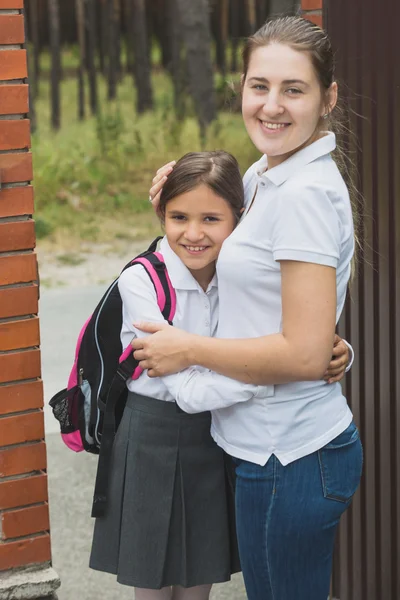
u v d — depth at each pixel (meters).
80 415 2.82
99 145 15.64
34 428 3.08
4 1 2.81
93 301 8.91
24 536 3.15
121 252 10.91
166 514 2.71
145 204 13.12
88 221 12.30
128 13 28.33
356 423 3.44
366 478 3.43
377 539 3.42
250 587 2.57
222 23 23.53
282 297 2.31
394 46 3.04
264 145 2.36
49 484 5.02
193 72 16.09
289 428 2.42
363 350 3.36
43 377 6.80
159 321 2.59
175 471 2.71
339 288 2.41
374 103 3.15
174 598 2.94
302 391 2.41
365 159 3.21
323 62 2.32
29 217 2.99
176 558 2.75
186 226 2.56
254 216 2.38
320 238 2.26
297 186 2.28
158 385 2.66
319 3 3.25
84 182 13.83
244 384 2.39
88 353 2.77
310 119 2.33
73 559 4.22
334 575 3.63
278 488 2.43
